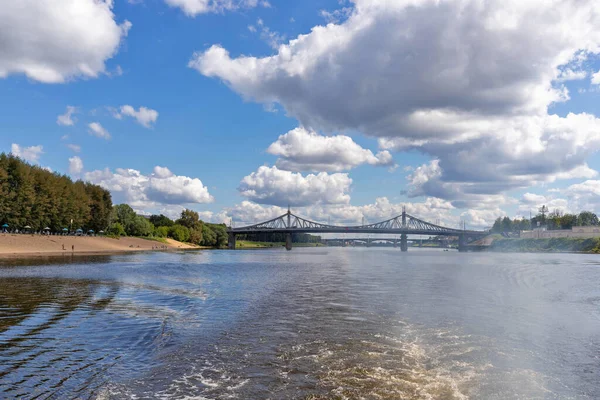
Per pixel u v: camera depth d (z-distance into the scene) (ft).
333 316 63.05
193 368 37.88
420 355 41.88
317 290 98.73
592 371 37.17
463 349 44.11
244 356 41.65
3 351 42.60
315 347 44.98
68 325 55.67
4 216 350.84
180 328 54.65
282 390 32.48
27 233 383.45
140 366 38.45
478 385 33.55
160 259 272.92
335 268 196.34
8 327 53.62
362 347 44.93
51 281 112.37
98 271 153.89
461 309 69.67
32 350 43.14
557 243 590.14
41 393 31.68
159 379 35.04
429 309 69.51
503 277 139.13
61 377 35.24
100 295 86.22
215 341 47.70
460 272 165.17
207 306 73.72
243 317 62.44
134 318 61.36
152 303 77.05
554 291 98.07
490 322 58.54
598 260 304.09
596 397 31.22
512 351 43.52
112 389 32.73
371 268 196.54
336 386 33.27
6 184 350.64
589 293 94.63
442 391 32.24
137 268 176.86
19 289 93.04
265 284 114.52
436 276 143.13
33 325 55.11
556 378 35.27
